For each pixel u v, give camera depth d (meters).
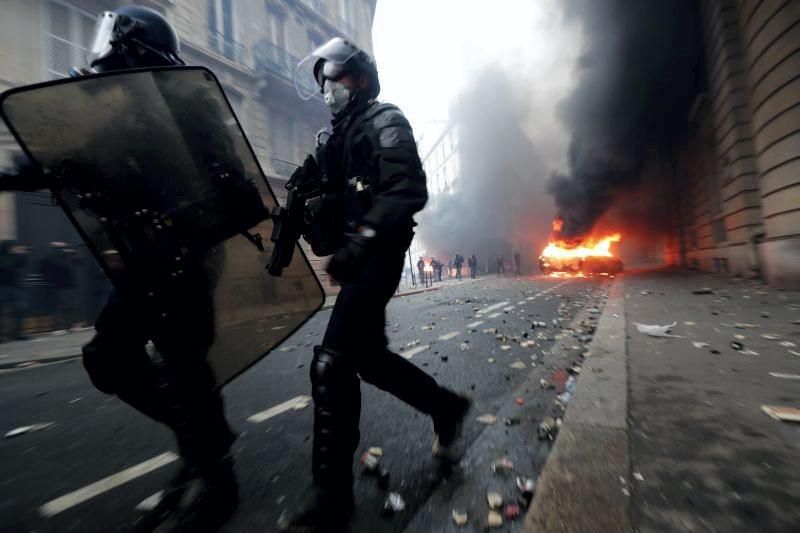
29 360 5.60
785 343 3.35
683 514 1.25
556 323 5.85
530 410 2.53
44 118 1.33
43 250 8.56
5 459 2.26
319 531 1.32
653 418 1.97
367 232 1.31
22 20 9.50
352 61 1.60
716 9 10.02
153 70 1.48
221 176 1.65
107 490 1.84
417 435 2.22
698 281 10.33
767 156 7.79
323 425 1.39
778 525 1.18
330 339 1.46
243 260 1.72
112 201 1.42
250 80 15.34
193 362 1.59
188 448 1.62
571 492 1.39
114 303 1.50
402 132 1.44
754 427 1.82
